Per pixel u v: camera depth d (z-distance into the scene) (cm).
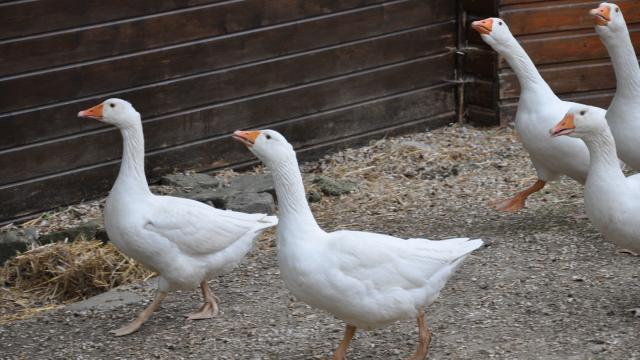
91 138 848
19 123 810
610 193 587
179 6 871
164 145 887
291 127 952
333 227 796
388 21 988
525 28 996
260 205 807
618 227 589
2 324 653
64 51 823
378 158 955
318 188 873
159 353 585
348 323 540
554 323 587
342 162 957
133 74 859
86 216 830
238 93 916
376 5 978
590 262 676
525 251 702
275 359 565
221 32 897
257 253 748
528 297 626
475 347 561
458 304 623
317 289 517
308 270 516
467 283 653
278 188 528
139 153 621
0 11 788
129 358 582
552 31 1002
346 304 517
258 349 580
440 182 885
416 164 936
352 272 512
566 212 780
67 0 817
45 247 751
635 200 583
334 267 512
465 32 1030
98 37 837
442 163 935
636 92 696
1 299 712
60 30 818
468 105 1045
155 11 861
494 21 730
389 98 1005
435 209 819
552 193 832
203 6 884
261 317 627
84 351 596
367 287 515
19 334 629
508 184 865
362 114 992
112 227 618
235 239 625
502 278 657
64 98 829
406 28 1003
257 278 696
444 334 582
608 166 591
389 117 1010
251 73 920
